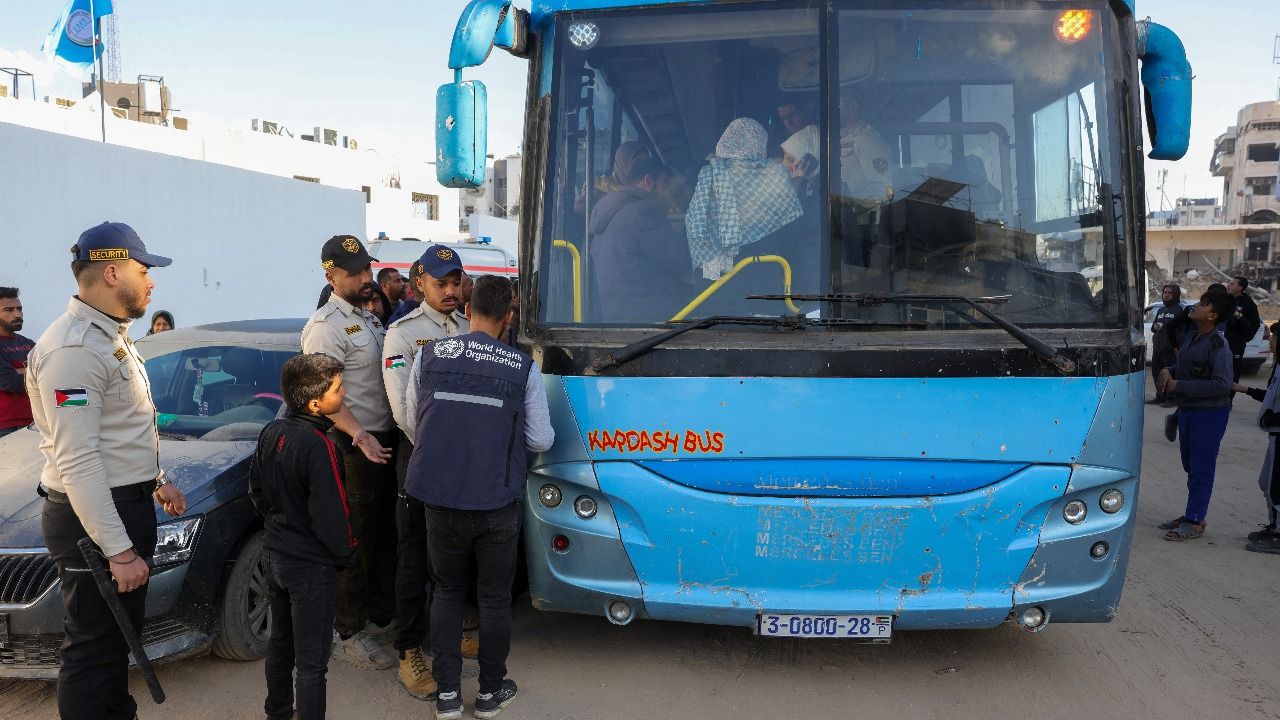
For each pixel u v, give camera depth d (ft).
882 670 14.78
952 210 13.17
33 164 38.22
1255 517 25.43
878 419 12.48
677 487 12.80
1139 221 13.17
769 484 12.63
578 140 13.83
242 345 18.22
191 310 48.55
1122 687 14.14
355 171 132.05
